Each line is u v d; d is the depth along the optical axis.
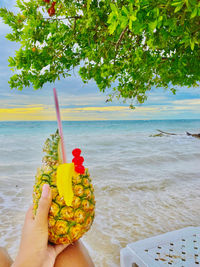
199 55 3.49
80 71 4.95
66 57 4.75
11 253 5.28
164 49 3.53
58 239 0.88
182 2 1.75
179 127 55.44
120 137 33.12
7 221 6.99
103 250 5.42
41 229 0.84
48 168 0.94
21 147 24.22
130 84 5.20
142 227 6.54
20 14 4.39
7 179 11.85
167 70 3.88
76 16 4.26
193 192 9.45
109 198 8.88
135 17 2.00
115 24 2.15
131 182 10.97
